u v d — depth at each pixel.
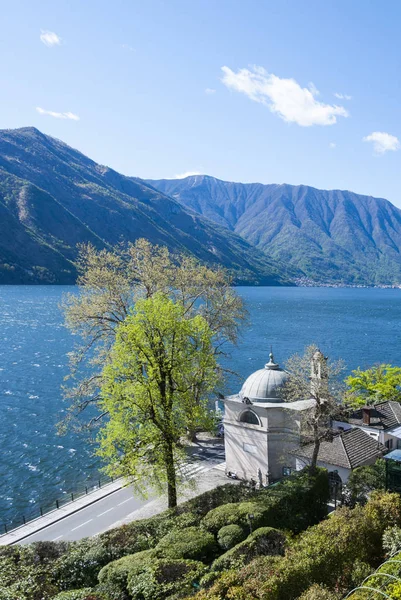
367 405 56.78
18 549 29.11
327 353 142.50
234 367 123.06
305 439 46.72
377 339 170.88
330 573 22.34
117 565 25.48
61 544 30.23
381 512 28.22
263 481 48.03
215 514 31.50
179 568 24.47
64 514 44.16
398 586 18.42
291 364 44.75
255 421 49.00
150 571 24.09
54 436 72.62
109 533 31.12
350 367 122.12
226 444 51.53
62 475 59.50
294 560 22.44
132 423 40.91
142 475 40.72
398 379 65.75
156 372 39.94
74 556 28.05
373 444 46.47
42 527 41.75
